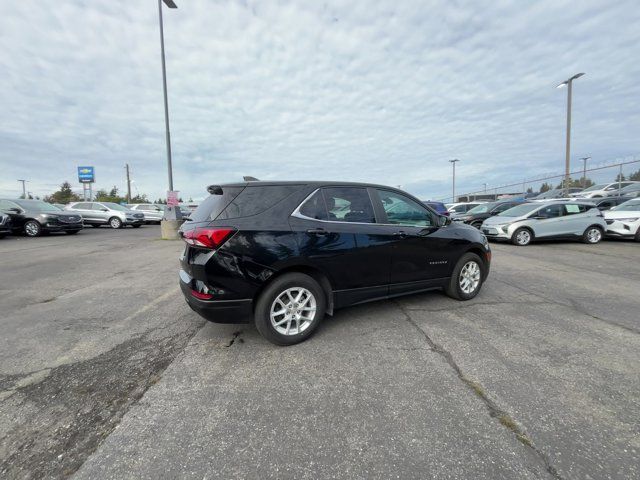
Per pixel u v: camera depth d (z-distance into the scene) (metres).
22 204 14.62
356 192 3.80
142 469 1.82
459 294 4.58
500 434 2.05
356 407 2.33
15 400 2.46
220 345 3.33
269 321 3.19
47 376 2.78
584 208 11.57
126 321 4.03
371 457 1.89
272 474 1.78
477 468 1.80
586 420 2.17
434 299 4.73
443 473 1.77
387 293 3.92
